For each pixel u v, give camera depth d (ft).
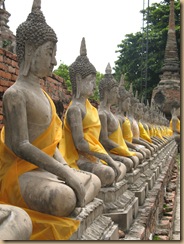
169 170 55.67
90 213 17.04
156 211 32.04
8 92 15.75
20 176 15.71
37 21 16.58
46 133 16.48
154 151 45.50
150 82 144.87
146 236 24.02
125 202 23.06
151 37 140.46
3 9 42.98
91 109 23.49
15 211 12.26
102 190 21.97
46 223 14.78
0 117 28.48
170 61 136.46
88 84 23.08
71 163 22.29
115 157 27.76
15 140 15.52
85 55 23.56
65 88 44.24
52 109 17.12
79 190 15.34
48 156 15.44
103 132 27.02
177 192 54.08
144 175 34.14
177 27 142.41
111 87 27.48
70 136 22.57
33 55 16.55
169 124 119.65
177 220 40.96
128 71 142.51
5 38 41.73
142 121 52.42
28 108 16.01
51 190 14.71
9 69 29.99
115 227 18.90
